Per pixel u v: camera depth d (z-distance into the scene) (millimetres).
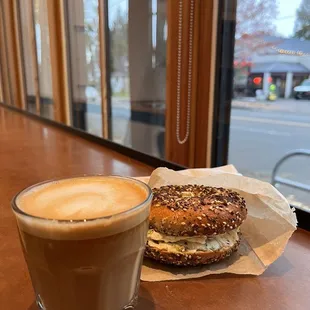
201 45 1273
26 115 2678
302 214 626
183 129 1438
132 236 344
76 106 2428
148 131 1813
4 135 1721
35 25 2777
